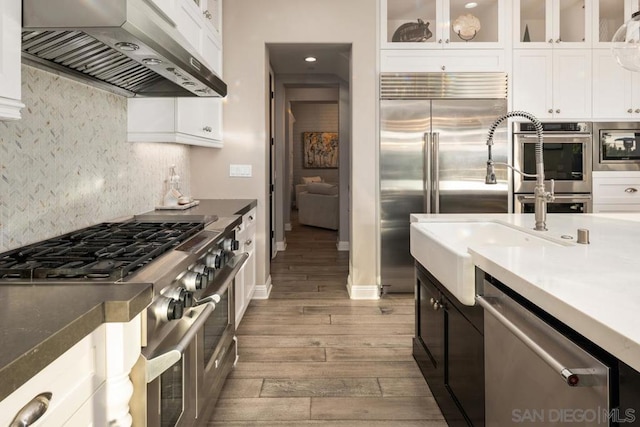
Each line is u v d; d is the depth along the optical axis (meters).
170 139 2.49
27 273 1.12
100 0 1.25
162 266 1.27
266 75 3.86
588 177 3.88
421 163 3.82
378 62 3.80
